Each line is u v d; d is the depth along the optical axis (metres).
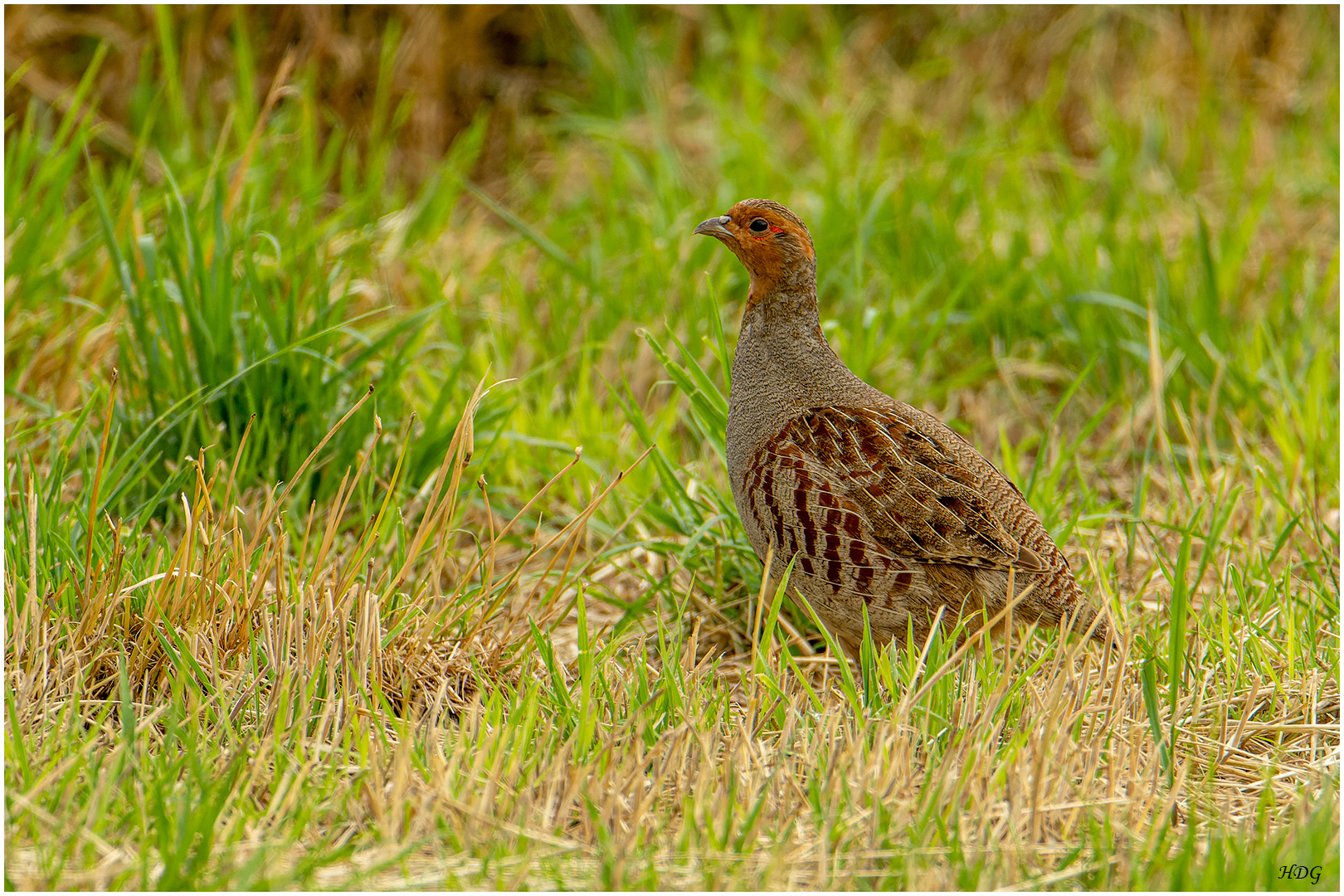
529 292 13.19
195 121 15.56
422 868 5.72
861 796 6.12
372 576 8.68
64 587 7.31
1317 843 5.70
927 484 7.53
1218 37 18.28
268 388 9.56
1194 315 12.09
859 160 15.81
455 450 8.80
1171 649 6.93
